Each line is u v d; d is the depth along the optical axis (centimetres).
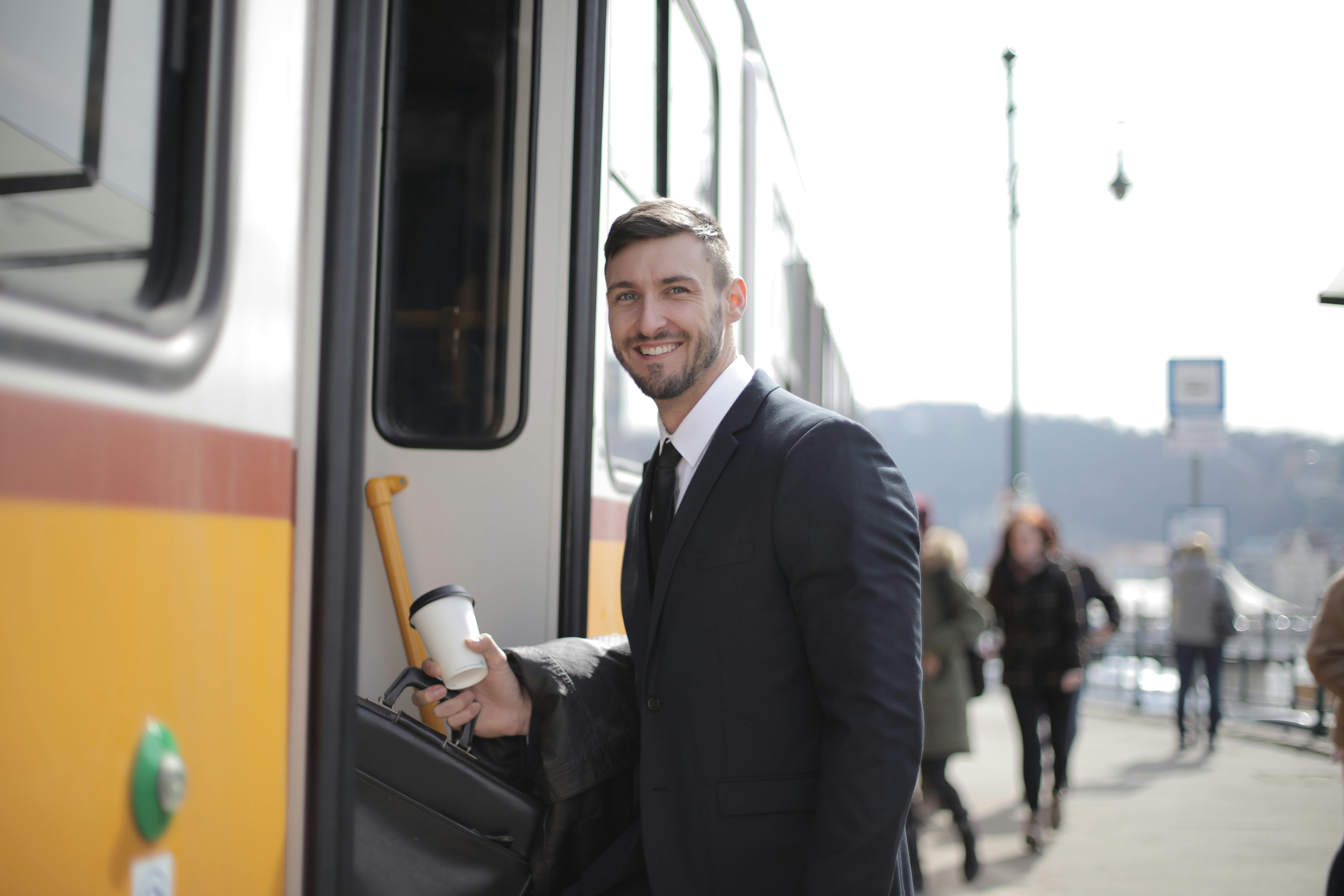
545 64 295
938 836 779
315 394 157
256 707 138
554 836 234
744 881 207
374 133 171
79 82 123
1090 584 841
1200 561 1161
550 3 296
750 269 475
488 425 291
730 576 212
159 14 130
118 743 112
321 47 167
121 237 124
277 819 144
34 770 102
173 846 120
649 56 348
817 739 210
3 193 120
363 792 222
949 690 645
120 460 113
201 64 133
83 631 108
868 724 193
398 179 294
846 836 190
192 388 125
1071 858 691
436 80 296
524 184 294
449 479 288
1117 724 1399
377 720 226
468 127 295
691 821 213
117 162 125
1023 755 725
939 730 639
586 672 243
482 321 292
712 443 222
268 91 143
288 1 149
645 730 221
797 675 210
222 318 132
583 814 238
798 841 206
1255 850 698
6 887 98
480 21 296
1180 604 1155
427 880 221
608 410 310
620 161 319
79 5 124
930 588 648
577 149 292
